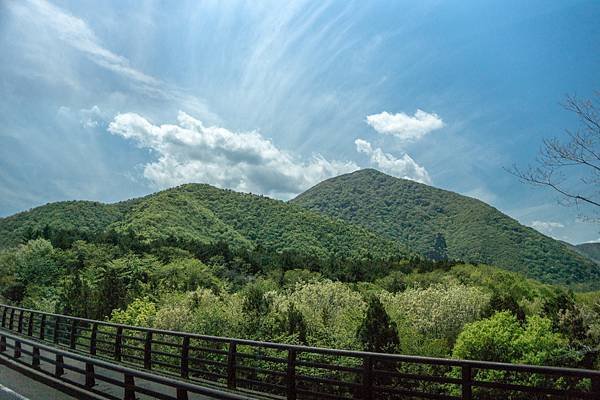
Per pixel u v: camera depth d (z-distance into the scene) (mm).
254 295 42000
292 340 35094
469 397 6449
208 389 7723
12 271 75188
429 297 50906
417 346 42219
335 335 37906
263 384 9344
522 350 33844
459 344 36594
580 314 35000
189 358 11227
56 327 18297
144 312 44062
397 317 46625
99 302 51781
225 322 36844
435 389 20906
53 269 76750
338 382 7980
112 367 9562
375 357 7402
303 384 18953
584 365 19297
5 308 24969
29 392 10602
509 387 6078
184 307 40938
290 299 50469
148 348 12742
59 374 11516
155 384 11102
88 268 79438
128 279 76000
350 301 52469
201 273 78938
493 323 35781
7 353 15172
